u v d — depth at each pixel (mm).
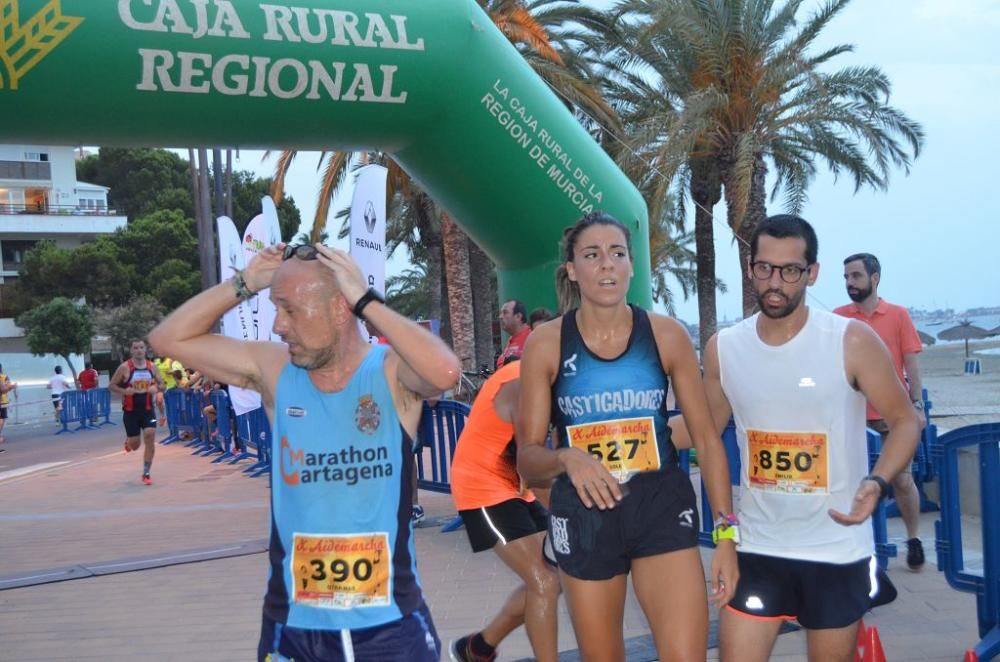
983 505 3947
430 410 7453
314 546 2352
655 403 2764
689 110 14930
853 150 17547
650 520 2730
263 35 6016
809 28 15906
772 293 2754
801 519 2814
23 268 53125
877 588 2924
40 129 5957
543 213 7352
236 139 6465
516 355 5367
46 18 5520
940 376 23781
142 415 11562
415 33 6477
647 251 7875
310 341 2322
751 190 16812
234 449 13820
